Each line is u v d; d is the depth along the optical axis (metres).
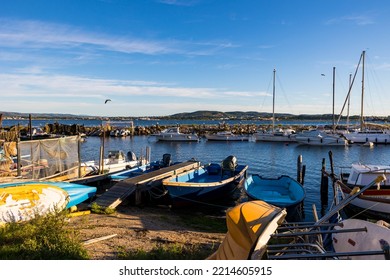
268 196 15.59
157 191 16.48
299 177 22.22
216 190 16.16
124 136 69.12
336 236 7.41
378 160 36.16
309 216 15.66
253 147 49.44
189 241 9.92
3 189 10.30
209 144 54.47
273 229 5.36
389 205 13.62
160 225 11.97
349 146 48.88
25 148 14.20
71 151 17.08
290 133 56.50
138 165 25.48
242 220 5.55
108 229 10.55
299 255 5.05
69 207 12.58
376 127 66.25
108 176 19.05
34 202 10.91
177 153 43.28
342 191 15.48
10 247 7.49
